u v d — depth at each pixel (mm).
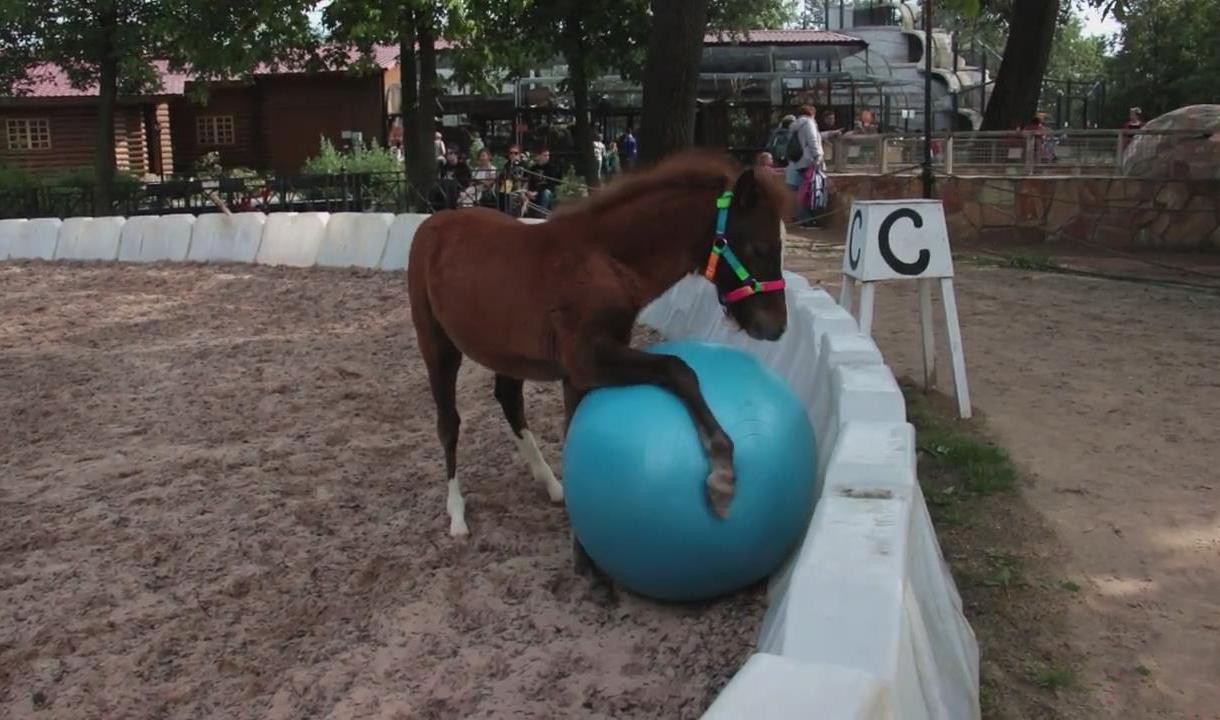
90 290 13961
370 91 32875
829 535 3039
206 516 5691
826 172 16719
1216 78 33938
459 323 4891
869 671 2395
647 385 4137
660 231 4355
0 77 25734
